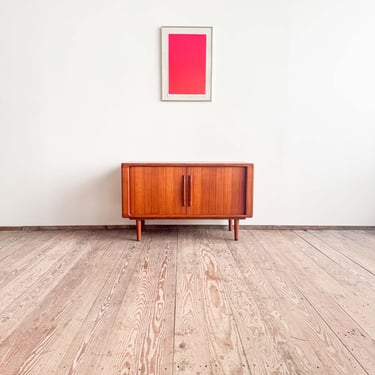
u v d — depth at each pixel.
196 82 2.73
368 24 2.69
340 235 2.73
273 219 2.88
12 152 2.77
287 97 2.76
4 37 2.65
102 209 2.85
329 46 2.71
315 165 2.83
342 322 1.41
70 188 2.82
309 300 1.61
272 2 2.67
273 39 2.70
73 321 1.41
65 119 2.75
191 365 1.13
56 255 2.22
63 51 2.68
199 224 2.90
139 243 2.49
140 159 2.80
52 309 1.51
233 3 2.67
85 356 1.17
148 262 2.10
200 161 2.82
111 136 2.78
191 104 2.76
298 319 1.43
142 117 2.76
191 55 2.70
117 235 2.70
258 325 1.38
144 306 1.54
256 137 2.79
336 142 2.80
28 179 2.80
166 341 1.27
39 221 2.84
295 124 2.78
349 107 2.77
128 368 1.11
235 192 2.51
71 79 2.71
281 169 2.83
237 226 2.57
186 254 2.25
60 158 2.79
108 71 2.71
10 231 2.81
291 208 2.87
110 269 1.98
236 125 2.78
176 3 2.66
